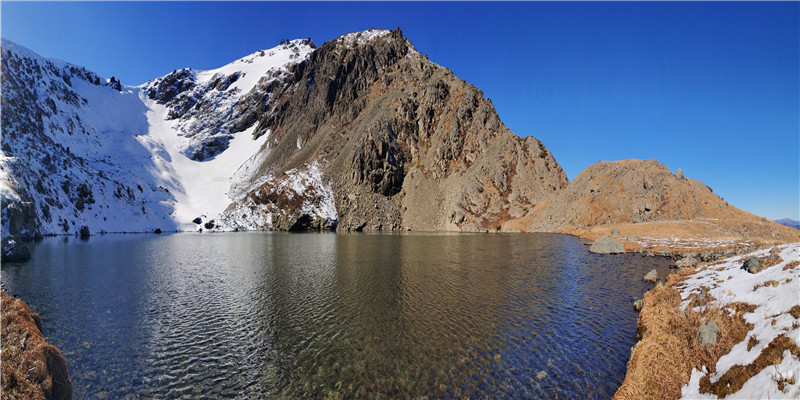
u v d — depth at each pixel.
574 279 37.47
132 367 18.48
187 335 22.67
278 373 17.81
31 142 125.69
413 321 24.77
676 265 43.47
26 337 14.95
